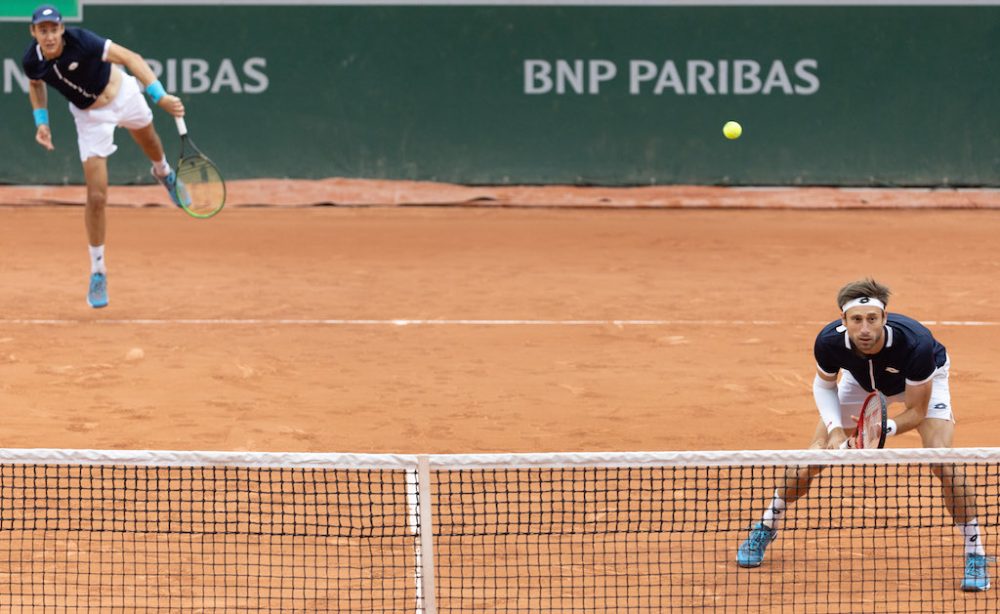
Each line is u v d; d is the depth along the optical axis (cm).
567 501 2370
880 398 2005
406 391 3394
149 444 2858
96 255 4459
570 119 8575
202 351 3878
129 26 8400
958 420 3091
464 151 8606
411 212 8281
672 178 8631
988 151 8631
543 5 8519
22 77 8406
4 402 3222
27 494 2384
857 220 7944
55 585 2014
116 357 3775
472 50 8544
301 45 8488
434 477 2458
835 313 4619
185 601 1956
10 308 4625
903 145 8631
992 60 8600
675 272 5678
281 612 1916
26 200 8325
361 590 2002
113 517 2172
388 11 8500
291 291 5088
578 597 1983
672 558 2148
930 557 2142
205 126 8481
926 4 8550
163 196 8325
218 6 8431
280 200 8462
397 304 4781
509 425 3059
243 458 1856
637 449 2856
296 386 3441
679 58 8556
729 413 3177
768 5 8531
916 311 4678
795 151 8625
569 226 7512
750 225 7625
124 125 4344
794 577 2073
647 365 3722
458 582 2033
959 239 6962
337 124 8544
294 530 2173
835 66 8575
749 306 4766
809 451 1867
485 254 6269
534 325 4353
